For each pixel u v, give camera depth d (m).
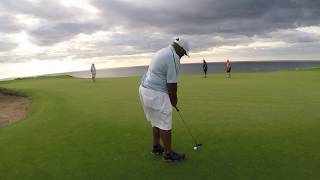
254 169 3.24
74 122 5.45
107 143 4.21
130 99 8.22
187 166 3.37
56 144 4.25
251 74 20.30
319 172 3.13
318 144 3.92
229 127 4.77
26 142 4.38
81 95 9.32
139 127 4.94
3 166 3.55
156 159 3.59
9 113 7.48
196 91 9.73
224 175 3.13
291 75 18.31
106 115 5.90
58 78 21.97
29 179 3.22
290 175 3.09
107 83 14.76
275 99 7.62
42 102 8.23
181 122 5.16
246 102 7.20
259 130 4.57
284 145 3.91
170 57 3.26
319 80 14.04
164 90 3.34
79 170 3.38
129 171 3.31
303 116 5.46
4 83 17.08
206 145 3.98
